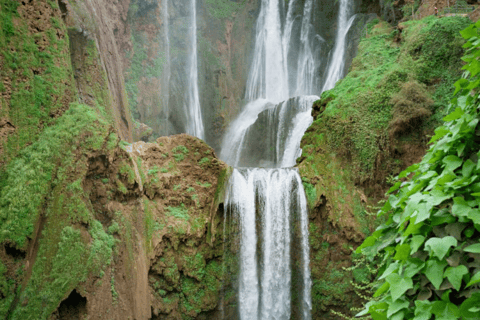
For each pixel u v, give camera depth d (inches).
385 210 137.9
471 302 91.4
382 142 546.9
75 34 535.8
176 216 506.0
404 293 109.8
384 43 680.4
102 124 451.8
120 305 416.8
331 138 582.2
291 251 552.4
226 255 534.3
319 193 548.1
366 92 581.3
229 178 549.3
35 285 356.8
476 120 110.5
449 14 630.5
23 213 368.5
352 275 519.2
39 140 404.8
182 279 502.9
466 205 101.0
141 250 462.6
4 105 391.2
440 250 96.9
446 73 547.8
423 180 120.0
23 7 429.1
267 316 536.7
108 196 440.1
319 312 534.3
